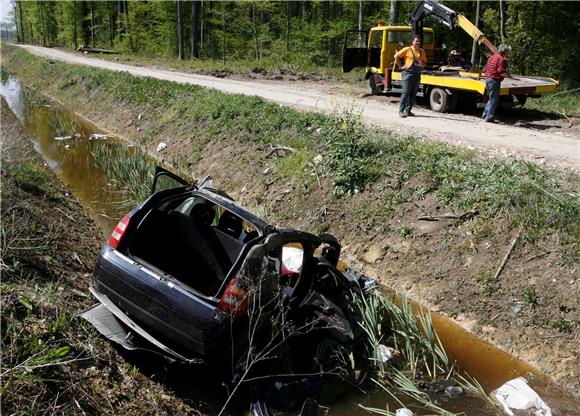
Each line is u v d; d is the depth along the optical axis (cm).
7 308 447
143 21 5438
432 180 852
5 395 353
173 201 538
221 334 443
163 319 455
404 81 1377
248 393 474
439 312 687
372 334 554
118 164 1188
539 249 681
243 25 4572
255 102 1418
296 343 536
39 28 8094
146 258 516
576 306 606
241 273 454
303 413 454
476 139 1119
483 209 765
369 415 473
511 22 2534
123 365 464
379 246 817
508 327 629
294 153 1082
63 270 610
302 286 586
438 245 763
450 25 1577
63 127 1752
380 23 1875
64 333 455
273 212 989
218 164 1234
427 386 523
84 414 376
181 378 486
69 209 891
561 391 542
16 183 851
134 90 1956
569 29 2477
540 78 1567
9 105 2389
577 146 1084
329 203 927
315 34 4003
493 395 518
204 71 2930
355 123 1068
